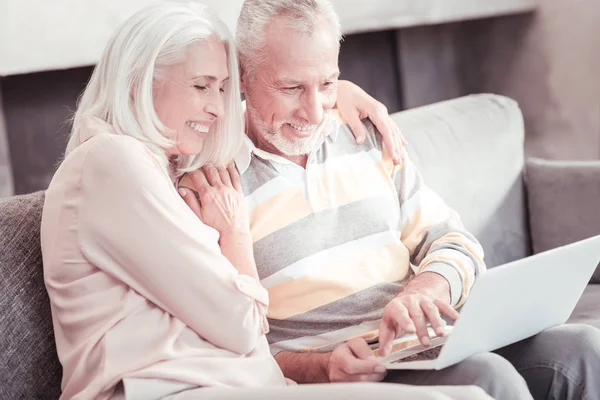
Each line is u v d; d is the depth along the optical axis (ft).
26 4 9.67
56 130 11.03
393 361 5.60
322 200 6.43
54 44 9.98
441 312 5.84
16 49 9.62
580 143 14.80
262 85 6.26
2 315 5.52
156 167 5.49
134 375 5.14
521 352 5.90
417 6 13.33
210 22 5.82
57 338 5.56
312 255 6.28
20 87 10.64
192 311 5.33
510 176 8.77
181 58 5.65
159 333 5.32
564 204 8.64
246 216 5.95
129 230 5.25
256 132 6.53
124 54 5.59
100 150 5.34
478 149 8.50
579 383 5.67
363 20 12.70
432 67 15.11
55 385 5.76
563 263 5.56
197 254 5.32
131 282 5.34
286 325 6.25
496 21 15.28
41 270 5.79
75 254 5.37
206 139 6.06
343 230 6.45
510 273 5.22
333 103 6.43
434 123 8.30
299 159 6.55
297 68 6.12
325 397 4.76
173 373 5.18
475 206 8.32
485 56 15.52
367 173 6.70
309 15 6.14
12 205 5.90
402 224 6.81
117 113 5.59
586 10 14.29
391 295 6.46
